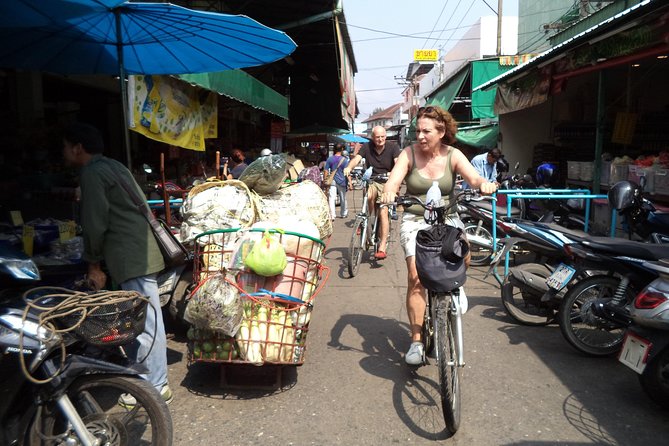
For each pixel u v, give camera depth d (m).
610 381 3.84
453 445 3.03
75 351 2.59
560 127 11.95
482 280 6.63
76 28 4.19
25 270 2.90
